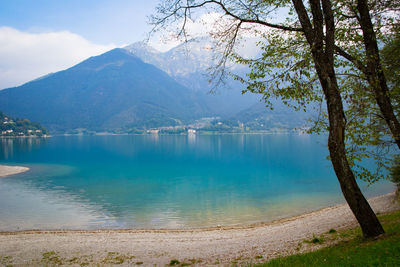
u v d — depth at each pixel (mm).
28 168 70375
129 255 15844
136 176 58531
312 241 14562
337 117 9016
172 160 91750
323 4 9094
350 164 11539
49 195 39156
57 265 14383
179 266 13125
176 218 27484
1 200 35781
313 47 8969
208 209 31031
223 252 15234
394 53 12852
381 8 11672
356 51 11625
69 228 24266
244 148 141250
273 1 10664
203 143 194750
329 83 8992
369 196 33594
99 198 37312
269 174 58438
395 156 19641
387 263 7086
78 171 65938
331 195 37031
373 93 10852
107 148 155250
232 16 10688
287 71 10195
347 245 10164
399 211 17016
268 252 13961
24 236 21297
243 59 11102
